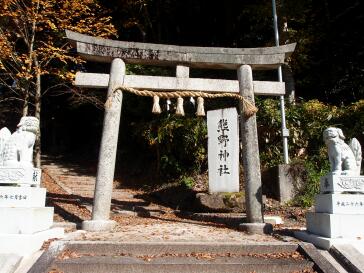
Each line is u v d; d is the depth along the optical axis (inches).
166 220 365.7
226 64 336.2
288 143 470.9
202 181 473.7
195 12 697.0
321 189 255.1
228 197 378.9
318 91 644.7
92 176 588.1
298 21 547.5
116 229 295.4
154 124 524.7
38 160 483.2
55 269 190.1
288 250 226.5
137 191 528.4
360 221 227.9
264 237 269.1
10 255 195.3
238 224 326.0
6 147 238.2
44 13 447.2
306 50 541.3
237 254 220.4
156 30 699.4
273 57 336.2
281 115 450.0
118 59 327.0
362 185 235.6
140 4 619.2
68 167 655.8
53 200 414.3
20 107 716.7
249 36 643.5
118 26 648.4
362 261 198.2
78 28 461.7
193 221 362.3
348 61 601.0
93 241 223.5
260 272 197.0
